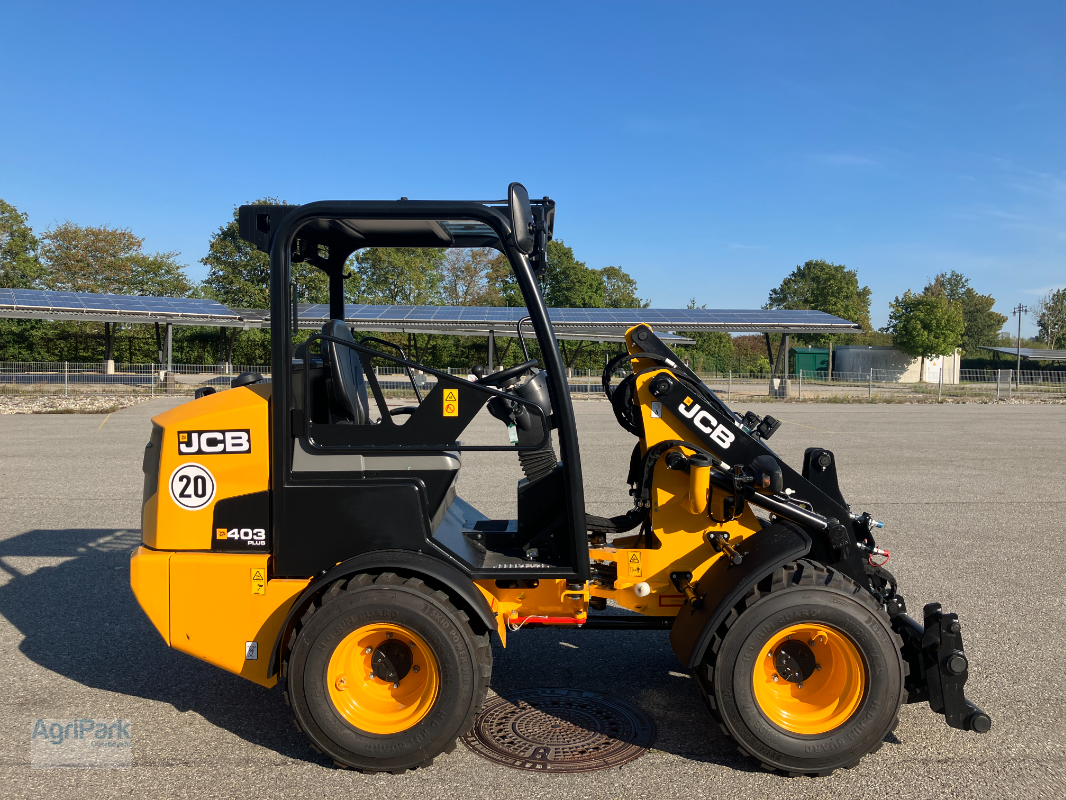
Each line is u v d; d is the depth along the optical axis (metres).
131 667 4.10
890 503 8.38
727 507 3.40
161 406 20.00
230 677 3.99
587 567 3.16
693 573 3.46
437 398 3.10
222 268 36.81
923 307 42.94
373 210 3.03
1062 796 2.85
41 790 2.87
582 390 26.38
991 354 54.88
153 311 24.70
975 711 3.00
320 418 3.42
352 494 3.06
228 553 3.16
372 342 3.85
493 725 3.44
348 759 2.97
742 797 2.84
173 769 3.04
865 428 16.36
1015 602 5.11
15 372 26.34
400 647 3.08
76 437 13.68
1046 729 3.40
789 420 18.31
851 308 69.75
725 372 39.03
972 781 2.96
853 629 2.95
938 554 6.29
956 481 9.76
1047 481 9.79
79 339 35.72
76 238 49.47
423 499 3.08
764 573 2.98
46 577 5.61
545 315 3.09
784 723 3.02
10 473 9.95
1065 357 45.78
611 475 9.96
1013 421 18.19
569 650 4.40
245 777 2.97
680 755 3.17
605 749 3.22
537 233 3.38
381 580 2.95
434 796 2.83
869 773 3.03
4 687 3.84
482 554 3.35
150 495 3.24
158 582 3.13
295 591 3.10
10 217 47.97
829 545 3.35
